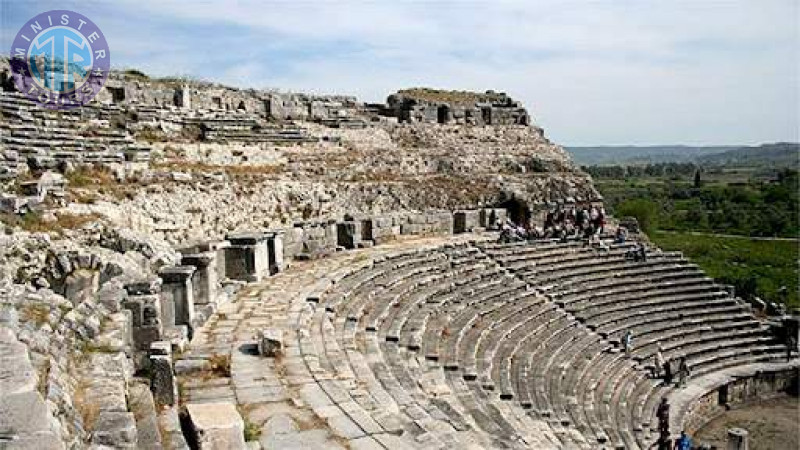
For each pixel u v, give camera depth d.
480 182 42.25
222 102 41.28
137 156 29.22
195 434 9.92
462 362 20.23
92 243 19.94
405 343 19.36
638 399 26.19
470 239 34.72
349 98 49.19
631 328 30.84
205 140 35.12
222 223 28.25
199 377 13.69
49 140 26.20
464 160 44.41
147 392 11.29
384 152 41.91
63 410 8.65
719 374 30.56
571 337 27.67
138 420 10.20
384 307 21.56
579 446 17.84
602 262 35.50
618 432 22.02
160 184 27.25
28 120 27.14
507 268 31.50
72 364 10.91
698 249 86.75
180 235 25.95
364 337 18.31
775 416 29.64
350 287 22.98
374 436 11.10
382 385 14.54
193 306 17.53
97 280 17.70
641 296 33.41
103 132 29.64
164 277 16.09
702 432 27.70
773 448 26.44
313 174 35.91
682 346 31.31
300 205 32.72
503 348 23.48
